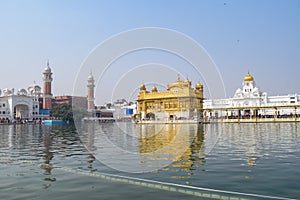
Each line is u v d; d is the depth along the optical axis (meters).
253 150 14.17
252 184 7.57
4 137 26.83
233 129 35.66
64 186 7.52
